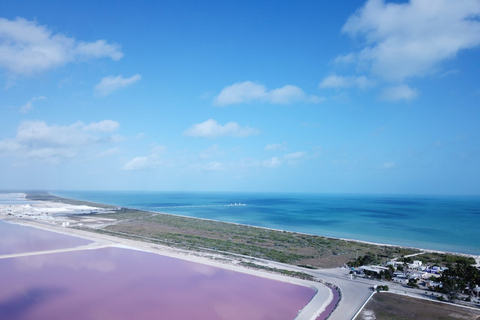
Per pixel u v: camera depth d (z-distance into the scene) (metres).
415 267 83.44
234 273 79.31
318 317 53.72
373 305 57.16
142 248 104.38
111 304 58.66
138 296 62.78
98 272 77.81
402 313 53.56
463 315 52.78
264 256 97.06
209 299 61.78
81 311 55.44
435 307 56.25
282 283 72.00
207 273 78.94
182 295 63.62
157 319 52.91
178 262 88.56
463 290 64.31
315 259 95.38
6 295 62.06
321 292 64.81
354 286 68.12
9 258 88.19
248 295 64.06
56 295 62.50
